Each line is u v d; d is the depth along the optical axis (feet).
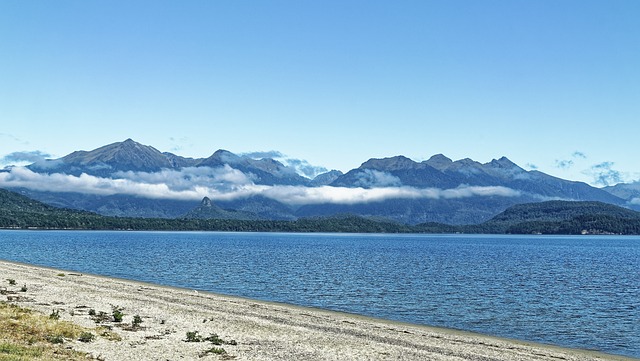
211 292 265.95
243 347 128.77
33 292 201.67
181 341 130.62
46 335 119.03
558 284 333.01
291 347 131.54
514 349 148.66
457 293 278.87
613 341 169.48
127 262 454.81
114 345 119.75
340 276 358.84
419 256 625.82
